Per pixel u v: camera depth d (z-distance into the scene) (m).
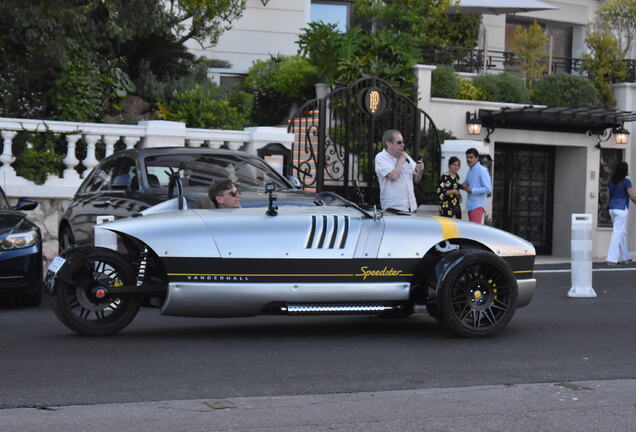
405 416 5.60
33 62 18.12
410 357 7.49
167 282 8.05
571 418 5.61
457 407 5.84
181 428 5.27
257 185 10.70
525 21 27.17
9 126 15.09
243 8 21.55
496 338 8.48
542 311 10.48
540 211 22.70
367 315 8.89
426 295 8.62
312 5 26.34
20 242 10.53
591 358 7.55
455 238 8.48
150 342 8.05
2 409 5.66
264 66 22.22
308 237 8.13
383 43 20.19
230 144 16.39
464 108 20.67
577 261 12.09
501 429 5.35
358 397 6.07
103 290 8.04
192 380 6.52
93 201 11.51
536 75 23.70
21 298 10.73
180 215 8.16
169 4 21.64
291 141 16.77
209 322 9.38
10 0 14.03
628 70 24.06
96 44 18.80
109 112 18.89
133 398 5.97
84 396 6.00
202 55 23.27
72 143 15.45
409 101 18.33
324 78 20.53
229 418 5.49
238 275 8.00
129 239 8.34
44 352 7.50
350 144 19.28
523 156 22.34
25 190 14.86
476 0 22.95
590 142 22.14
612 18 24.33
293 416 5.56
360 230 8.26
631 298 11.93
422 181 18.72
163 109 18.95
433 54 23.14
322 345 8.02
